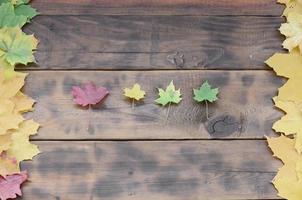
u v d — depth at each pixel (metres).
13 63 1.44
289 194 1.30
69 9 1.53
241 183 1.33
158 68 1.45
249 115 1.40
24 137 1.36
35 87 1.43
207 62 1.46
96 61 1.46
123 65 1.46
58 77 1.44
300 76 1.44
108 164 1.34
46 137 1.37
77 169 1.34
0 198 1.29
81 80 1.44
